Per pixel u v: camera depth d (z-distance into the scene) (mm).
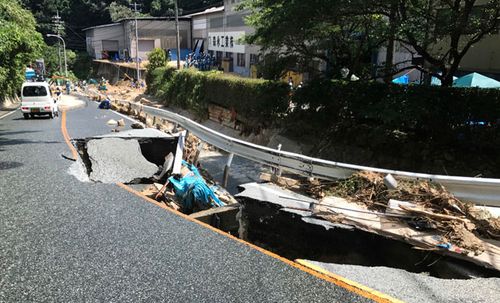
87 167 9289
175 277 4441
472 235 5145
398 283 4438
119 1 82250
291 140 17109
